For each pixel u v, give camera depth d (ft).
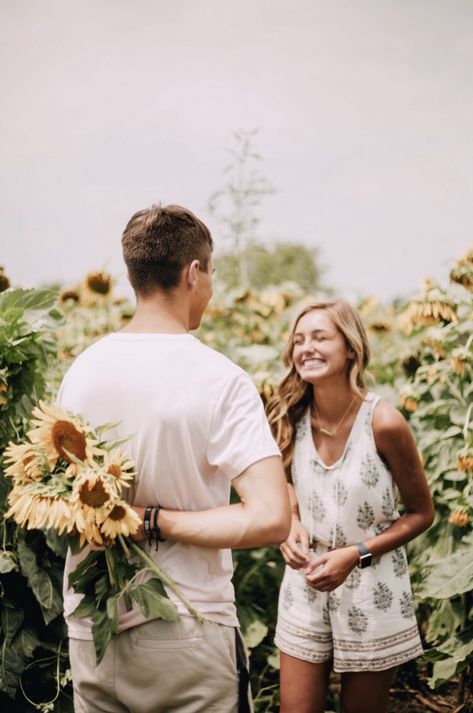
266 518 4.80
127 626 5.05
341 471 7.16
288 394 7.54
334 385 7.22
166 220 5.31
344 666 7.03
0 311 7.69
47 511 4.85
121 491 4.98
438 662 8.00
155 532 5.03
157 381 5.03
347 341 7.24
